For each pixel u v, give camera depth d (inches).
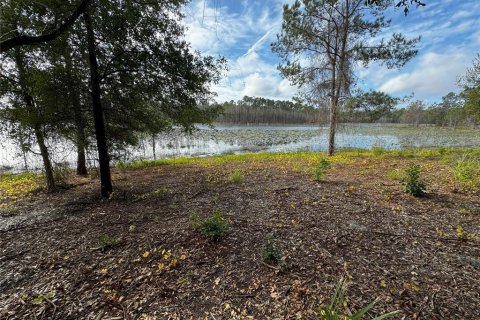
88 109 222.1
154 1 198.1
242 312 83.0
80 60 205.2
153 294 92.8
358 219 155.0
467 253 113.6
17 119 207.3
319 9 403.2
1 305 88.4
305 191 219.3
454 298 85.5
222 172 325.4
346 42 424.8
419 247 120.3
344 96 451.5
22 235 145.4
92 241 135.2
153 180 291.4
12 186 281.0
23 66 211.3
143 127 267.7
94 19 188.4
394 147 693.9
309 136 1155.9
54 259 117.5
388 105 429.1
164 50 211.3
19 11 166.4
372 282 95.0
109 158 225.3
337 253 116.7
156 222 158.2
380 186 228.4
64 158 255.1
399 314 78.5
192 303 88.0
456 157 371.9
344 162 380.2
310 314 80.1
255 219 158.6
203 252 119.8
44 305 87.8
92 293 93.8
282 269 104.4
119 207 191.3
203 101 253.1
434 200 185.3
